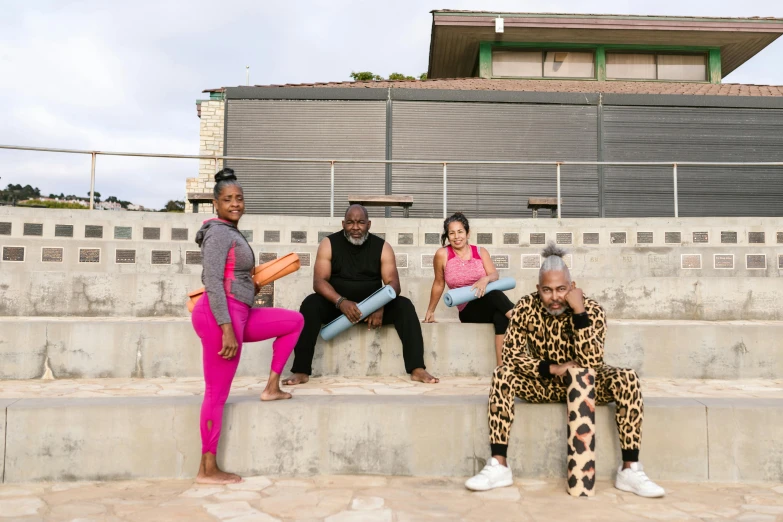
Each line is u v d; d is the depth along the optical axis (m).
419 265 7.00
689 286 5.75
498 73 14.43
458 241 4.39
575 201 11.85
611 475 2.93
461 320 4.47
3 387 3.65
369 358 4.18
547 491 2.72
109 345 4.05
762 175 11.94
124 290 5.60
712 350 4.15
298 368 3.86
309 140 11.76
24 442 2.84
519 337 2.96
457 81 13.21
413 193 11.75
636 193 11.86
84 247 6.41
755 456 2.92
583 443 2.66
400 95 11.87
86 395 3.36
